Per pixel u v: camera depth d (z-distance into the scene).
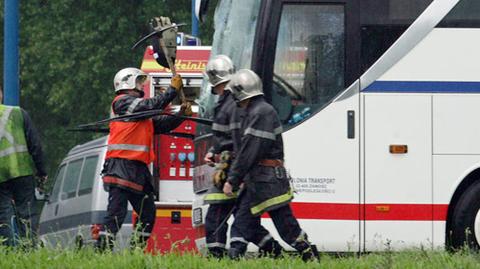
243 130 29.42
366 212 34.31
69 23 106.19
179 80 34.56
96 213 46.81
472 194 34.53
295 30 34.97
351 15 34.84
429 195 34.38
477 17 34.59
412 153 34.41
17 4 52.53
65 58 105.00
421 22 34.69
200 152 36.44
